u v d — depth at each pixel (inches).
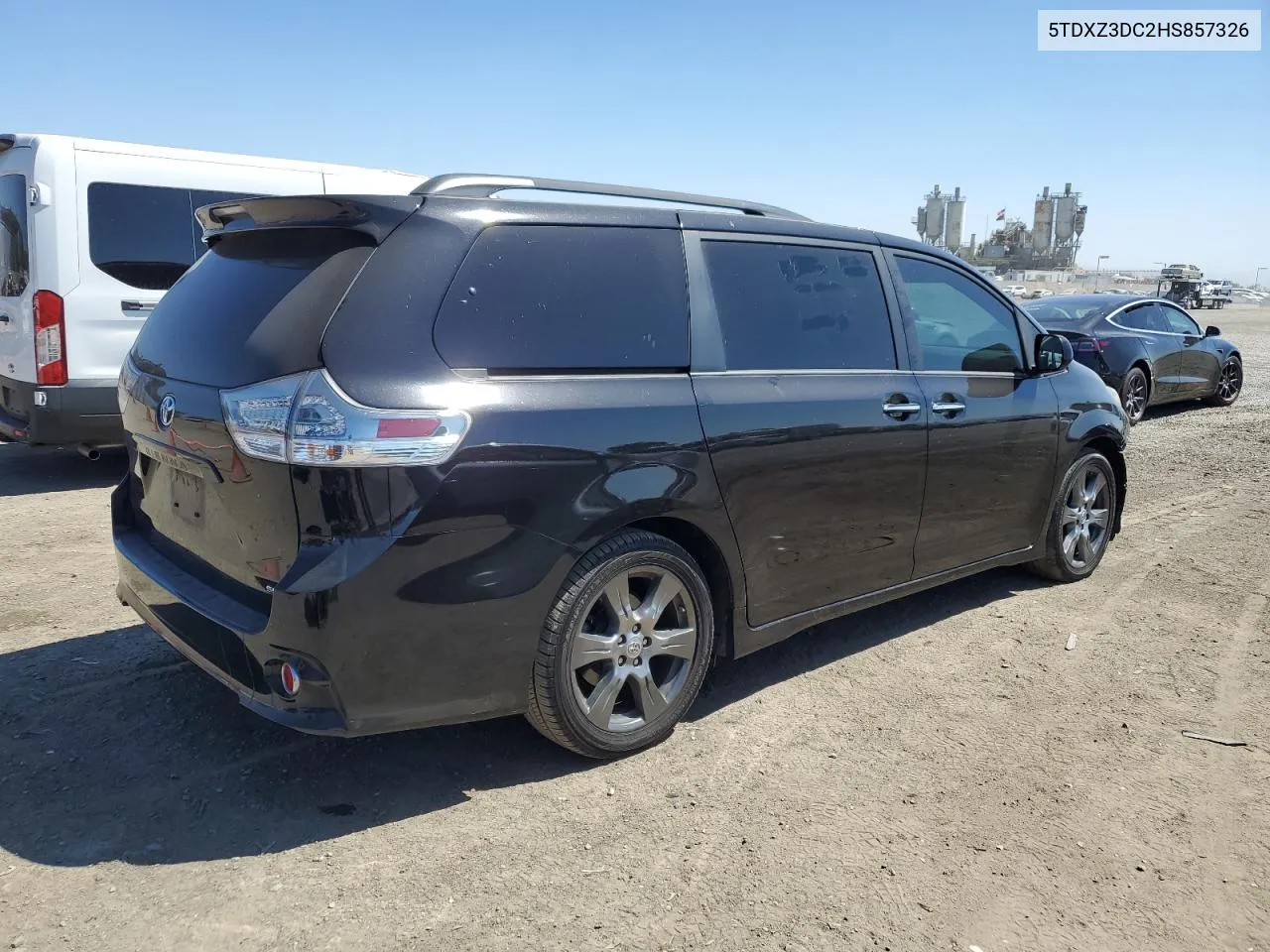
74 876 104.5
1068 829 119.6
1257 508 289.9
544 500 116.0
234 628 111.0
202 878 105.1
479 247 118.3
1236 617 195.2
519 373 117.6
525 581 116.0
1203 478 335.3
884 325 165.2
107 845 110.2
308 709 108.0
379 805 120.4
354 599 105.0
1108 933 101.0
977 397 178.4
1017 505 192.4
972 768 133.9
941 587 212.2
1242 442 410.3
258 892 103.0
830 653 174.1
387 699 110.2
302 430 103.8
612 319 128.1
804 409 145.9
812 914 102.2
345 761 130.6
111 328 284.5
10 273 284.7
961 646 178.2
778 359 146.8
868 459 156.1
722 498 135.4
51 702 143.8
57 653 161.6
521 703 121.1
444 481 108.4
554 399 118.5
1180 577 220.1
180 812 117.3
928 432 166.6
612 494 122.0
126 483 148.5
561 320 123.2
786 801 123.9
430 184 120.6
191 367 121.6
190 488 123.4
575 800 122.8
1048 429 195.6
